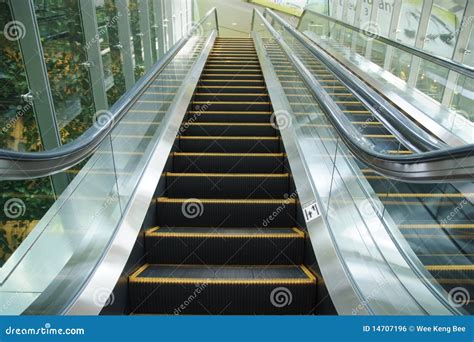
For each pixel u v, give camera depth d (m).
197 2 17.39
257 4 17.55
